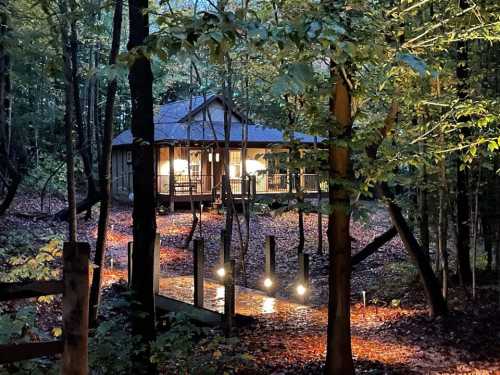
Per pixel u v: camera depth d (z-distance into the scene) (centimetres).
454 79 753
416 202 1004
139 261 584
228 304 792
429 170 800
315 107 512
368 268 1319
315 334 786
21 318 429
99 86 2069
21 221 1652
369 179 522
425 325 785
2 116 1452
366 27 435
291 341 752
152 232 590
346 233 543
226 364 594
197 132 2264
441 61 638
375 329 809
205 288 1089
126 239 1730
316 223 2033
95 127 1989
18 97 2077
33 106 2184
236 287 1118
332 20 323
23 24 880
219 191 2412
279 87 266
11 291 293
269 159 568
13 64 1292
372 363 642
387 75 481
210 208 2278
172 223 2045
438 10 645
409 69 503
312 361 661
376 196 814
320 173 527
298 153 556
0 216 1558
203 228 1942
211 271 1366
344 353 545
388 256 1466
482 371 603
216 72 1265
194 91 2100
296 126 585
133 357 535
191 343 577
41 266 662
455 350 675
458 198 947
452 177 936
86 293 306
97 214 2011
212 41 285
